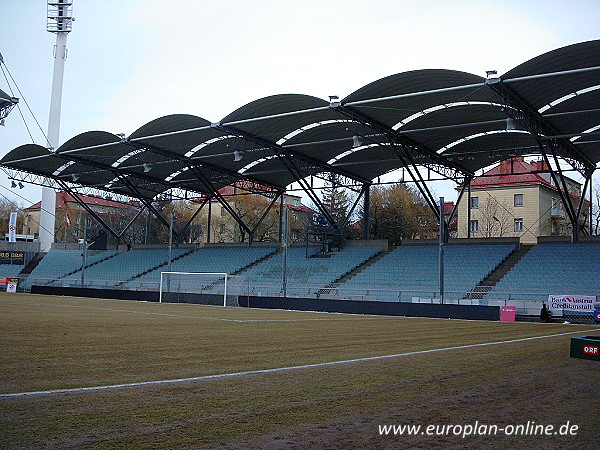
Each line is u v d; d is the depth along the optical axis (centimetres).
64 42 6706
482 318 3319
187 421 699
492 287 3956
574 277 3847
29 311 2752
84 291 5072
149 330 1950
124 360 1210
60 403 779
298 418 728
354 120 3462
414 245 5041
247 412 754
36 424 666
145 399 820
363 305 3650
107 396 834
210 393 874
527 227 6469
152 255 6231
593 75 2792
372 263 4847
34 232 9931
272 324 2420
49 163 5191
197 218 8888
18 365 1099
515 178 6719
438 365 1233
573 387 990
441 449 614
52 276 6291
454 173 4606
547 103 3136
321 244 5525
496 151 4144
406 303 3525
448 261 4509
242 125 3759
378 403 827
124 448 586
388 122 3581
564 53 2578
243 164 5000
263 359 1286
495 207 6706
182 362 1206
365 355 1399
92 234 9081
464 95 3123
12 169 5303
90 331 1838
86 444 595
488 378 1065
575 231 4216
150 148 4428
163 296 4644
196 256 5900
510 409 808
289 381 993
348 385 963
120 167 5175
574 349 1398
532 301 3469
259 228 8325
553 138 3422
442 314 3428
